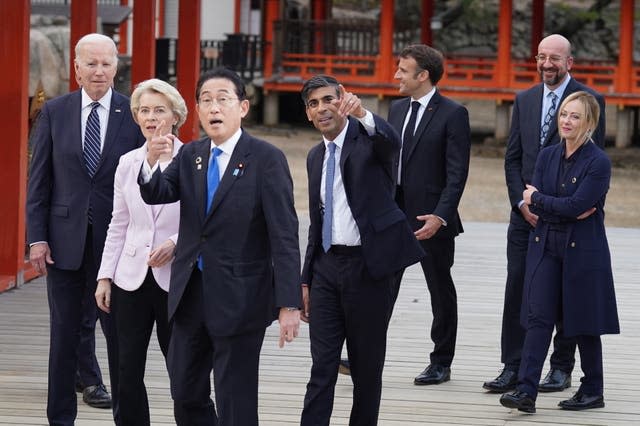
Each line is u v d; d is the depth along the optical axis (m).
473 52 43.31
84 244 6.56
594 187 6.91
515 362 7.64
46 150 6.66
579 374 8.26
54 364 6.49
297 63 32.91
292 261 5.33
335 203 6.12
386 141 5.96
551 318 7.06
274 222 5.37
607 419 7.07
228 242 5.41
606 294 7.12
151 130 5.60
